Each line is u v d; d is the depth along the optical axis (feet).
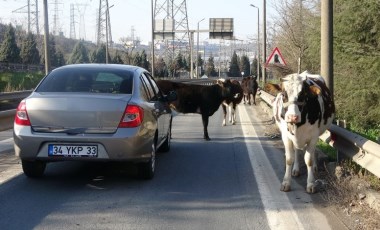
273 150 36.94
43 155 23.67
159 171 28.86
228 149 37.42
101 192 23.86
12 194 23.18
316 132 24.12
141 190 24.39
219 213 20.86
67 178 26.43
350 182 23.03
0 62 195.52
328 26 35.27
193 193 24.02
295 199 23.06
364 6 51.21
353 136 25.03
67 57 313.73
